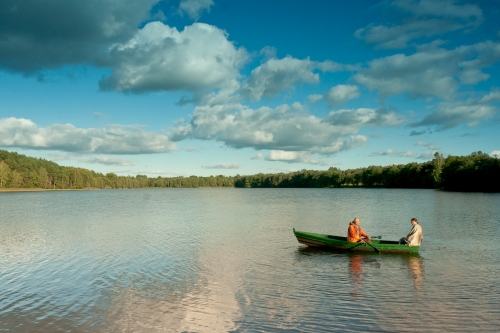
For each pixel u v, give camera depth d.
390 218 34.91
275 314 10.08
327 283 12.91
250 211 46.03
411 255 17.53
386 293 11.72
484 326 9.16
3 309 10.72
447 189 112.00
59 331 9.22
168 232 26.23
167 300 11.32
